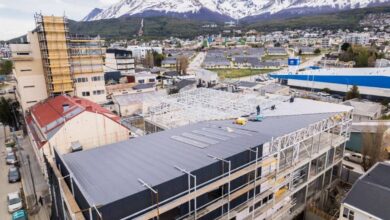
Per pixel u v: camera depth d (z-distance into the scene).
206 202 23.98
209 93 58.28
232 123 37.09
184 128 34.31
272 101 49.69
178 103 51.47
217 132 32.34
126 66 134.75
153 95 77.69
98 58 72.06
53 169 23.80
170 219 22.11
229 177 24.34
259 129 34.16
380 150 46.47
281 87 93.06
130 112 68.38
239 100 51.28
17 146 56.81
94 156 25.34
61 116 41.00
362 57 147.00
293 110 44.25
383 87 89.44
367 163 46.84
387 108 83.06
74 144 36.50
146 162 23.83
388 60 145.00
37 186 41.91
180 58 167.50
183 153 25.78
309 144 39.62
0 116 66.44
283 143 31.36
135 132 47.94
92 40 70.06
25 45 63.34
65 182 21.53
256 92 60.78
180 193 21.27
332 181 43.78
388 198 27.12
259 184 28.11
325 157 40.00
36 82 65.81
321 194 40.50
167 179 20.55
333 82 102.75
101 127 39.69
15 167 47.06
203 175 22.86
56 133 35.94
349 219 28.38
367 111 70.75
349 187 44.09
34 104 63.84
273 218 31.20
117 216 17.97
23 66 63.62
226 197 24.95
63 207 21.70
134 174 21.53
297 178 36.12
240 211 26.50
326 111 43.06
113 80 103.75
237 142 28.59
